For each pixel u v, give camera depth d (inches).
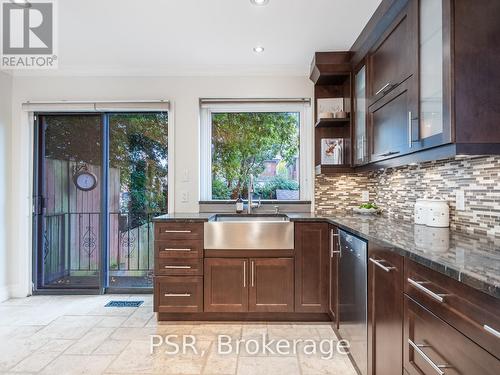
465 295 35.7
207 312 101.7
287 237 100.8
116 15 86.4
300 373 73.2
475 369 34.0
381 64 84.0
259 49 107.7
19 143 125.2
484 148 52.3
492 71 52.3
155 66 122.6
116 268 131.5
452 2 52.4
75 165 129.9
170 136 125.7
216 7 82.7
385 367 58.2
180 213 122.6
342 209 123.9
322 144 119.9
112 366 75.9
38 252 129.6
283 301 100.7
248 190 126.6
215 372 73.5
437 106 57.7
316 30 95.1
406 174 97.3
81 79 125.7
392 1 71.8
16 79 125.6
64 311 110.7
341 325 86.3
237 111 130.8
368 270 66.1
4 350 83.5
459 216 72.2
